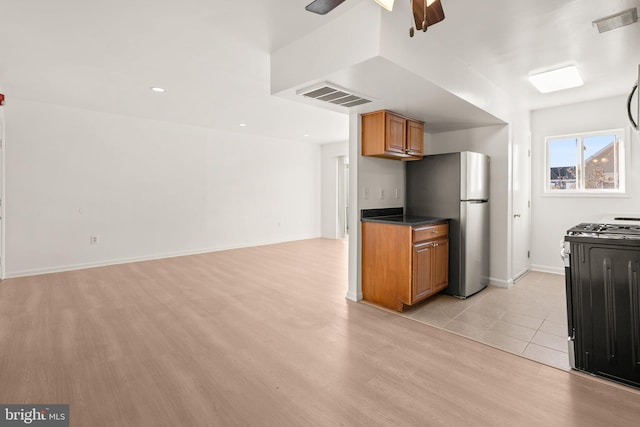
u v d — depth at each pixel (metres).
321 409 1.66
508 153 3.75
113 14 2.21
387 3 1.37
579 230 2.14
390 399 1.74
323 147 8.09
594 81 3.29
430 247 3.20
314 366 2.08
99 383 1.87
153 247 5.41
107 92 3.89
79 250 4.70
